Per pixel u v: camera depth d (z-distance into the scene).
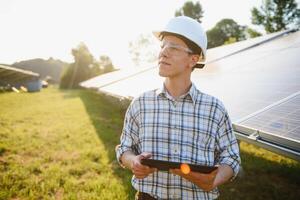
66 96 23.67
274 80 5.07
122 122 10.48
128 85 10.30
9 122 10.36
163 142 1.85
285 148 2.81
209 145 1.85
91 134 8.59
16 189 4.73
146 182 1.86
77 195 4.57
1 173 5.35
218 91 5.67
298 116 3.18
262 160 6.25
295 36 9.27
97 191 4.73
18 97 21.58
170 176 1.80
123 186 4.85
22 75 34.09
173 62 1.79
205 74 8.09
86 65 44.31
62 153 6.77
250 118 3.65
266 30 36.66
